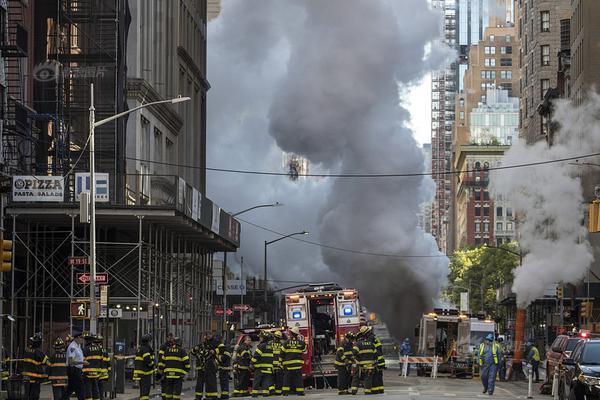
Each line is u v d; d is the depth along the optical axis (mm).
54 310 55344
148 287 52094
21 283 54375
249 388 42312
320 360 46688
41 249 55062
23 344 53438
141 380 34031
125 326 59062
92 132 41281
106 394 40062
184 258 62562
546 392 43812
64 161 56188
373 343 37062
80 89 61250
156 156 73375
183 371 33719
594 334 40500
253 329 44562
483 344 42125
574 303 76188
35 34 61344
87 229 55312
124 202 56812
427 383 51312
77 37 62781
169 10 78625
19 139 50688
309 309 46188
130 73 66938
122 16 63094
